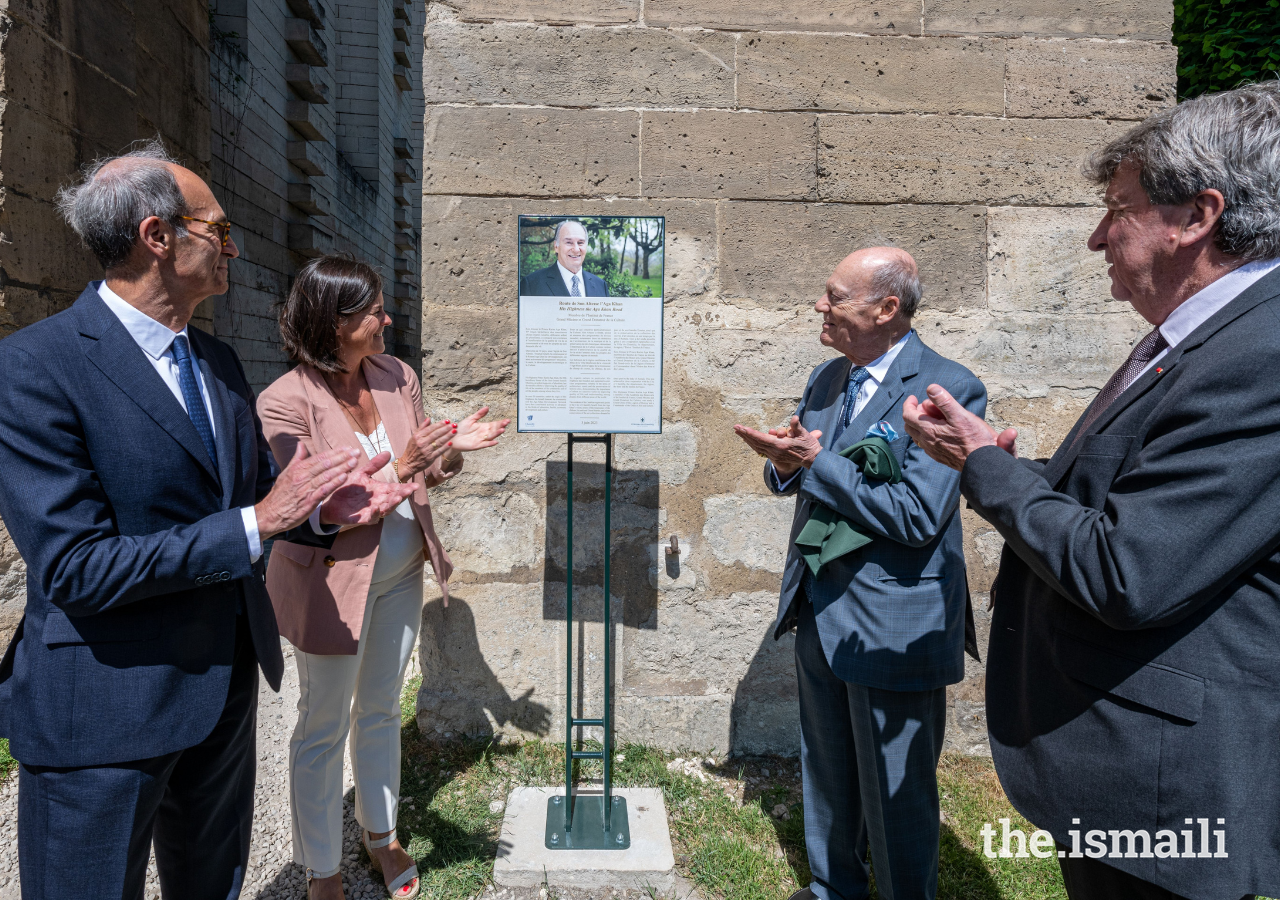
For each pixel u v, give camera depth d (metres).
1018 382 3.07
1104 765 1.18
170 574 1.34
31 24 3.51
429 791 2.71
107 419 1.37
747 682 3.04
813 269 2.99
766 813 2.70
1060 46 2.99
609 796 2.43
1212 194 1.13
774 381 3.00
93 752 1.35
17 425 1.29
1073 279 3.05
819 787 2.12
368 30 13.18
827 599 1.99
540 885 2.30
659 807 2.62
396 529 2.12
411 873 2.24
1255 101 1.13
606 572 2.38
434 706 3.01
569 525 2.40
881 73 2.96
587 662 3.03
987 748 3.08
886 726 1.91
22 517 1.28
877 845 1.94
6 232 3.34
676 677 3.04
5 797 2.60
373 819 2.20
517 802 2.63
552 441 2.98
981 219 3.02
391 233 15.13
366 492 1.82
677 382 2.99
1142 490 1.13
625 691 3.04
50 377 1.32
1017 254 3.04
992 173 3.00
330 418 2.04
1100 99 3.00
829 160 2.96
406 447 2.12
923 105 2.98
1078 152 3.02
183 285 1.50
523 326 2.31
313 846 2.04
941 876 2.36
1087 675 1.21
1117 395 1.33
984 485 1.32
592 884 2.30
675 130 2.93
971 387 1.94
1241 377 1.05
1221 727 1.08
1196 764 1.09
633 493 3.00
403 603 2.20
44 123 3.60
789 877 2.36
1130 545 1.08
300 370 2.07
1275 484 1.04
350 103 13.27
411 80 16.83
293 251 9.55
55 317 1.40
